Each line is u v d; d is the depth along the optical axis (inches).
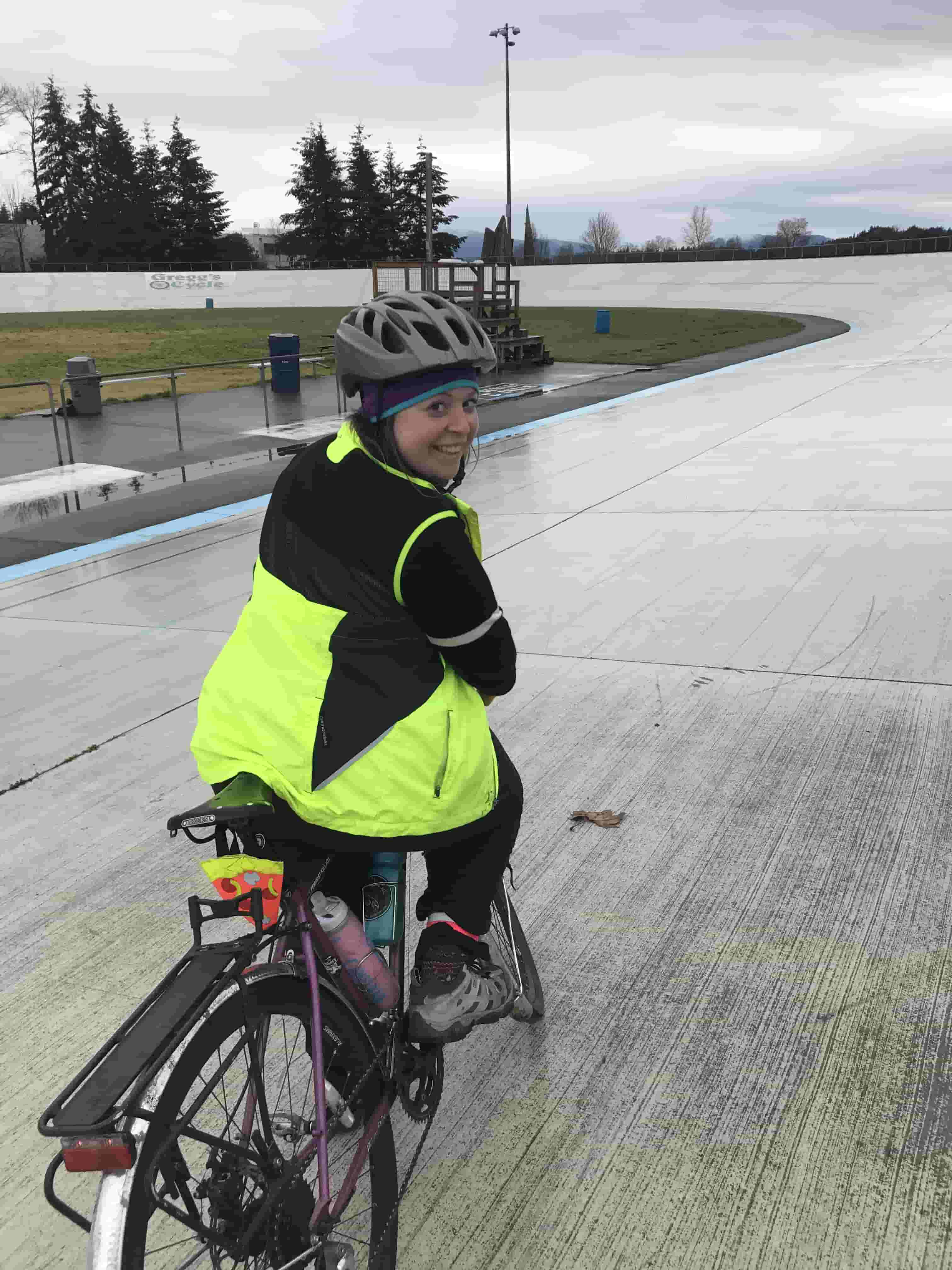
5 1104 95.7
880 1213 80.0
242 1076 81.7
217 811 60.9
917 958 109.1
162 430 560.7
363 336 63.7
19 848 139.7
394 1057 74.9
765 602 219.1
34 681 197.2
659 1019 102.5
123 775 158.9
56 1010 108.0
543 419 506.3
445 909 74.4
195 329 1467.8
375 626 64.7
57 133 3688.5
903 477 327.3
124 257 3661.4
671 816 138.9
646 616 215.2
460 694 68.4
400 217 3789.4
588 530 285.7
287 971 66.4
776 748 155.5
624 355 864.9
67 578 267.6
